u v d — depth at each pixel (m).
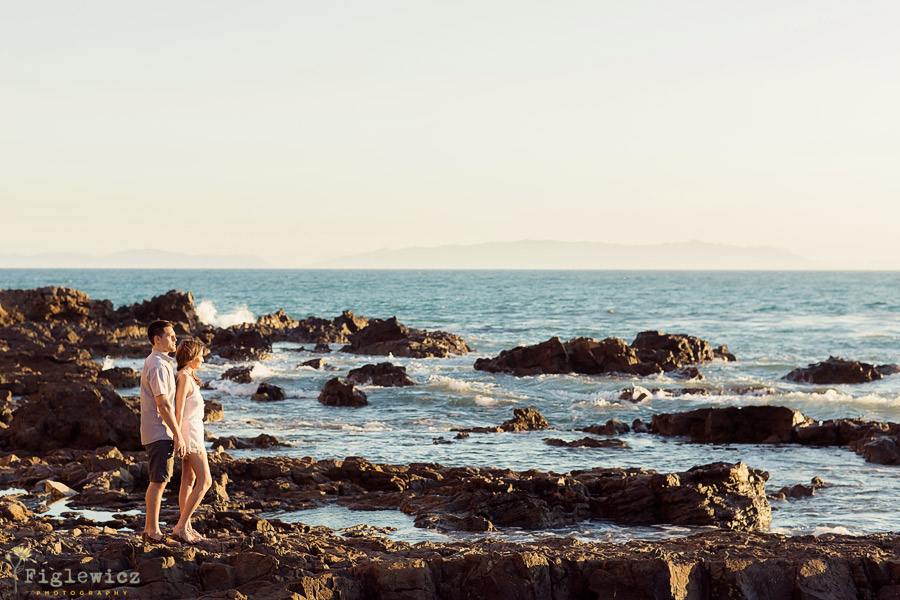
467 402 27.25
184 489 9.27
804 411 25.34
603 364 35.12
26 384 27.81
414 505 12.89
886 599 8.00
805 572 8.13
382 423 23.25
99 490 13.26
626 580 8.06
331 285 179.62
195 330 51.94
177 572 7.76
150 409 8.87
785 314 84.00
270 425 22.55
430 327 65.94
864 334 58.25
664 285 189.25
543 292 143.50
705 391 28.62
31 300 54.81
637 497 12.46
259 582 7.77
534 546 9.39
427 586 7.93
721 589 8.15
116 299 120.00
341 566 8.26
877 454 18.09
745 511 12.34
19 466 16.02
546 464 17.64
